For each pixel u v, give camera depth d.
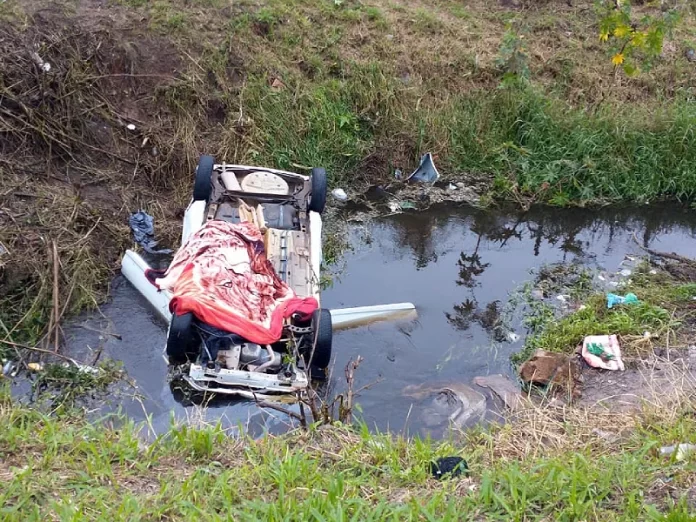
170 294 6.70
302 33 11.00
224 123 9.78
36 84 8.59
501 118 11.13
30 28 8.99
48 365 6.03
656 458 4.71
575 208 10.33
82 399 5.78
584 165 10.54
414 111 10.80
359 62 10.96
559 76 12.04
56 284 6.68
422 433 5.74
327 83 10.59
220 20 10.55
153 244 8.11
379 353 6.80
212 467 4.49
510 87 11.23
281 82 10.29
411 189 10.30
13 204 7.64
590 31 13.02
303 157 9.95
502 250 9.16
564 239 9.59
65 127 8.66
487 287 8.20
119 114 9.23
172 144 9.20
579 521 3.96
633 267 8.80
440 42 11.87
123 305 7.11
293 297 6.29
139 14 10.03
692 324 7.22
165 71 9.73
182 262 6.18
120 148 9.05
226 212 7.42
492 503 4.13
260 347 5.95
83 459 4.47
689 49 12.92
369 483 4.34
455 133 10.87
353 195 10.02
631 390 6.18
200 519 3.85
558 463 4.48
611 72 12.26
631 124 10.96
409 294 7.94
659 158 10.79
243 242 6.39
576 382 6.34
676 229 10.12
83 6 9.82
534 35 12.74
